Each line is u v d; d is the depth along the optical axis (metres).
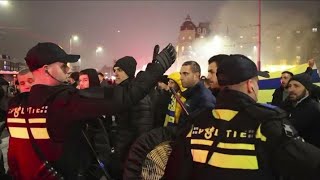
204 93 4.33
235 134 2.22
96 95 2.45
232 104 2.31
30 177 2.58
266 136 2.14
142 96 2.51
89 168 2.85
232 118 2.28
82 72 6.65
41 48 2.66
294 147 2.09
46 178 2.52
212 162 2.27
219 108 2.37
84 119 2.48
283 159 2.10
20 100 2.74
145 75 2.53
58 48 2.71
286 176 2.16
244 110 2.26
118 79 5.38
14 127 2.66
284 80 7.14
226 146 2.23
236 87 2.34
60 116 2.48
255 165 2.15
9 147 2.76
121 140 4.72
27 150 2.57
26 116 2.58
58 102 2.50
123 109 2.44
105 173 3.07
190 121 2.51
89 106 2.42
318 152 2.09
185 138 2.47
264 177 2.15
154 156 2.79
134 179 2.81
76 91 2.55
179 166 2.44
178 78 5.49
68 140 2.52
